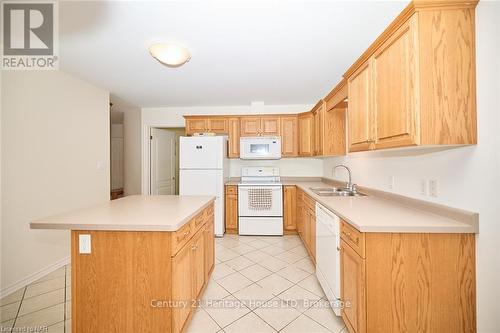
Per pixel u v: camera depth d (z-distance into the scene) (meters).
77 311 1.39
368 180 2.50
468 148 1.30
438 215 1.50
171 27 1.82
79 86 2.97
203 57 2.36
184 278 1.53
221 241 3.49
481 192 1.24
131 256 1.37
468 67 1.23
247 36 1.96
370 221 1.38
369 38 2.00
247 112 4.44
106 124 3.43
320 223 2.13
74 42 2.05
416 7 1.22
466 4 1.21
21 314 1.82
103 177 3.37
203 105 4.42
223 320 1.73
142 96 3.79
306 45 2.12
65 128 2.77
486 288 1.23
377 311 1.31
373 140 1.61
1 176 2.10
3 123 2.13
